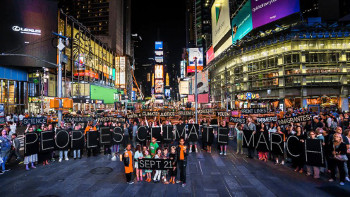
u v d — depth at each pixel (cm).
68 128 1412
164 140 1531
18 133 2220
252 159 1263
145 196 764
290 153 1062
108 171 1056
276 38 4609
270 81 4709
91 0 10925
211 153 1418
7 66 4019
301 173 998
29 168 1109
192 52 6103
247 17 5378
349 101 4062
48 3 4316
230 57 6241
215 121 1823
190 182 900
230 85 6175
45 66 4212
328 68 4156
